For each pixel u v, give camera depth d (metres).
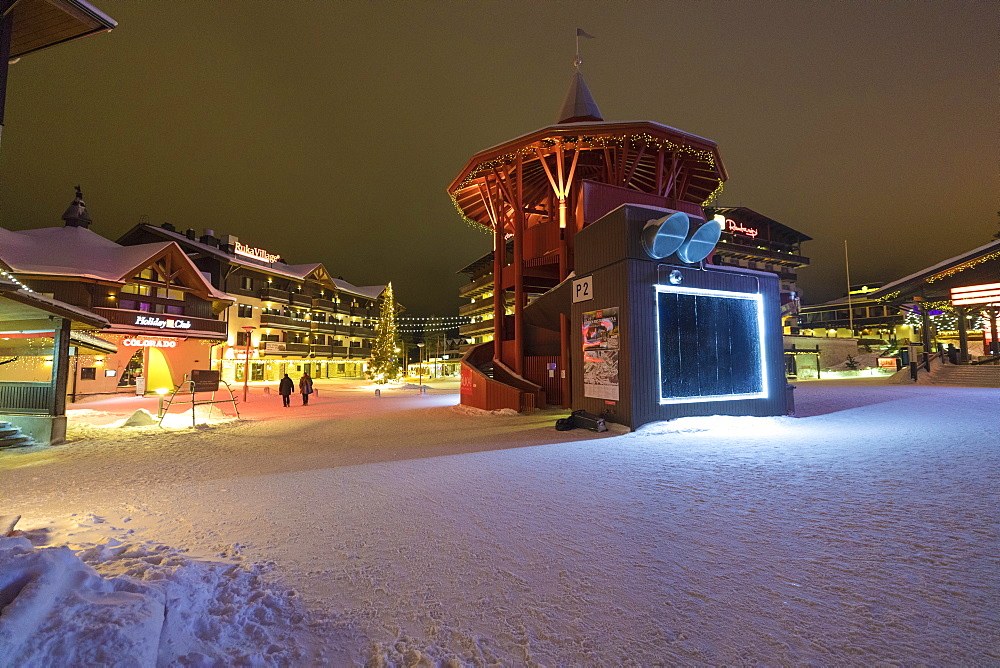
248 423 15.78
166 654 2.49
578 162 21.88
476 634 2.88
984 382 24.12
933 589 3.23
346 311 63.28
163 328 33.22
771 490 5.85
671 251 11.72
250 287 49.88
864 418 12.46
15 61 6.41
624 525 4.75
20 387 11.91
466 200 25.12
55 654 2.17
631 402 11.22
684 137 18.69
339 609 3.19
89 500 6.22
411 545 4.35
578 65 23.66
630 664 2.55
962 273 27.48
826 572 3.56
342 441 11.70
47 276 28.23
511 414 16.73
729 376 12.63
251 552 4.23
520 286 20.05
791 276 69.69
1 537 3.25
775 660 2.54
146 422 14.74
